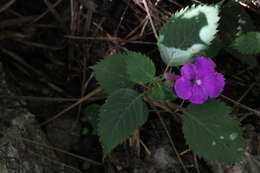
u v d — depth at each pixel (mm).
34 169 429
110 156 467
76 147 471
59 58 491
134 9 503
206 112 453
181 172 463
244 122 487
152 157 469
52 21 490
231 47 496
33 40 484
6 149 426
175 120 488
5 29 476
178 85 430
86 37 493
